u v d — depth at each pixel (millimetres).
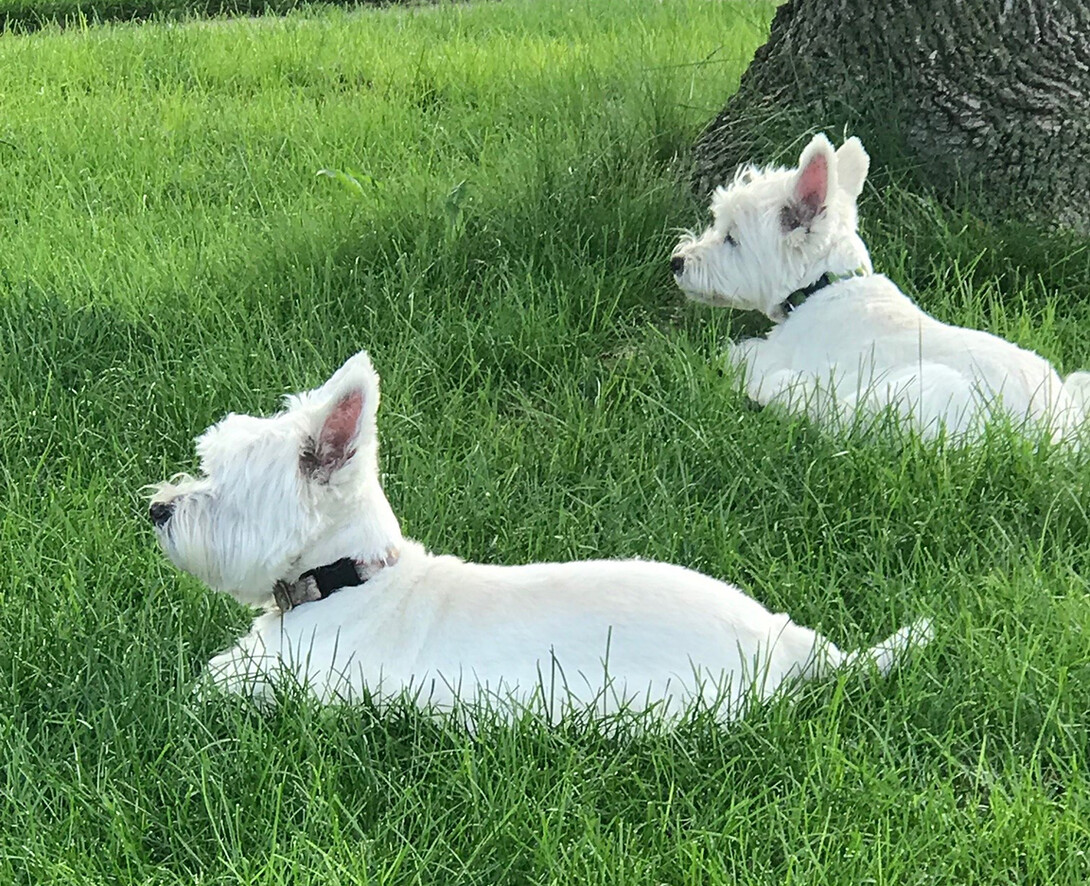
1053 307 2139
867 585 1692
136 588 1706
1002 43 2338
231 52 3979
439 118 3186
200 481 1521
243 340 2135
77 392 2057
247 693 1534
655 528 1767
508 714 1480
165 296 2273
